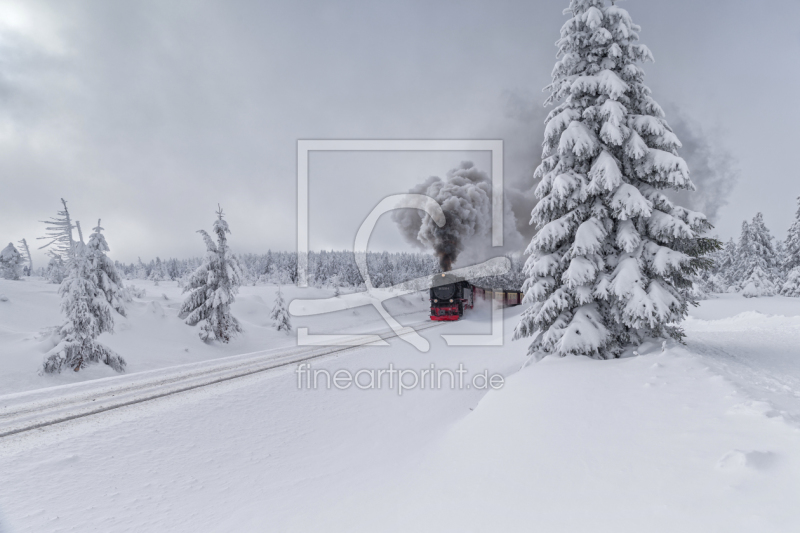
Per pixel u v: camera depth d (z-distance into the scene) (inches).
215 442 303.3
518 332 397.4
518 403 253.6
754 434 145.7
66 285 667.4
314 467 273.7
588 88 364.8
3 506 203.0
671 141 340.5
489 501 151.9
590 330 335.0
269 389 433.1
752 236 1621.6
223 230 999.6
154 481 241.6
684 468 133.4
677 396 207.9
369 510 178.9
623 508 121.4
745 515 100.8
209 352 897.5
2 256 1797.5
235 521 194.2
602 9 377.7
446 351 659.4
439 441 273.6
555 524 124.2
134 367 725.3
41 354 634.2
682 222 320.5
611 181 332.2
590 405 219.6
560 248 385.7
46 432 297.1
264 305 1446.9
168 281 3376.0
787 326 656.4
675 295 332.2
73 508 206.8
